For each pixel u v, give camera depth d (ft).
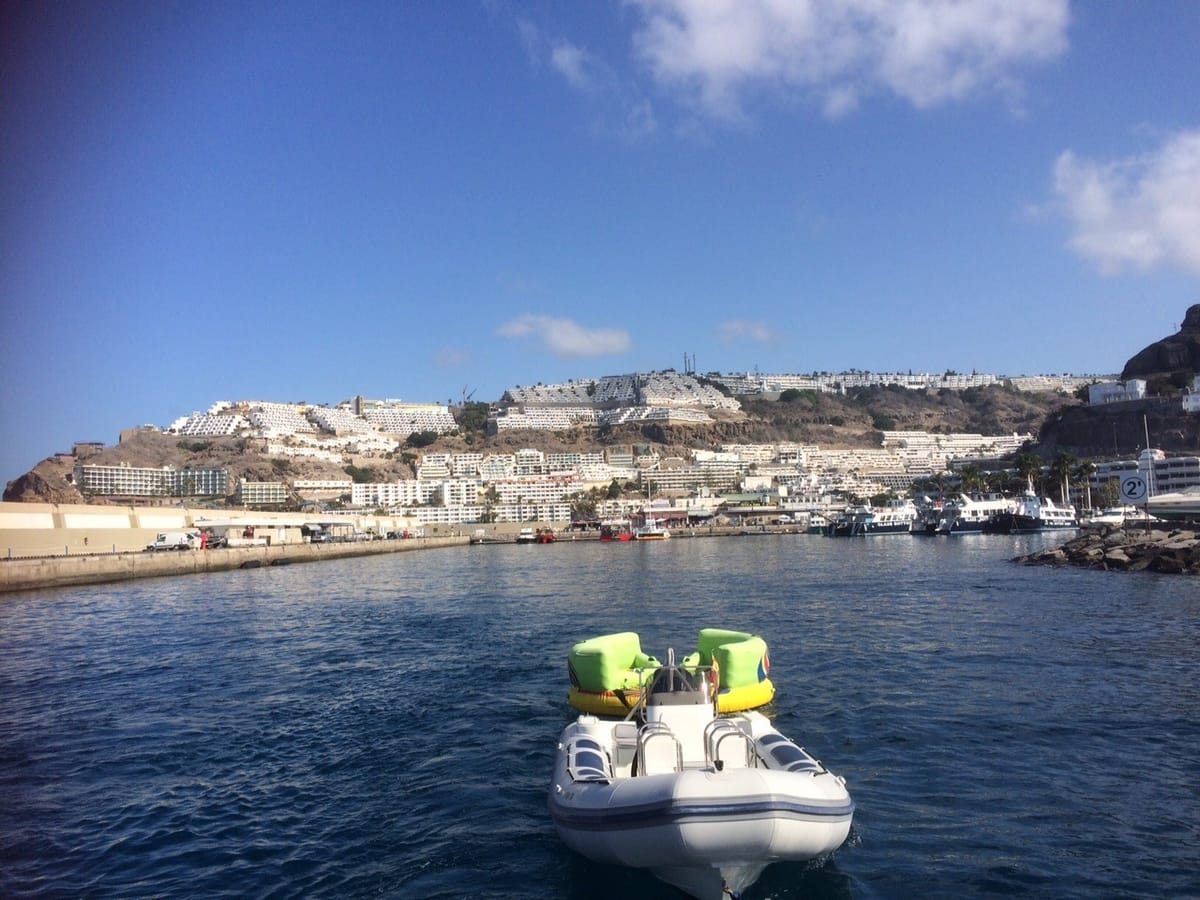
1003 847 40.73
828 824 35.42
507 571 267.59
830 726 61.21
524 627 120.67
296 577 260.83
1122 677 75.25
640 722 48.47
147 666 97.45
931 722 61.77
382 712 70.59
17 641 123.65
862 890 36.65
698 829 33.86
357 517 568.41
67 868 41.34
